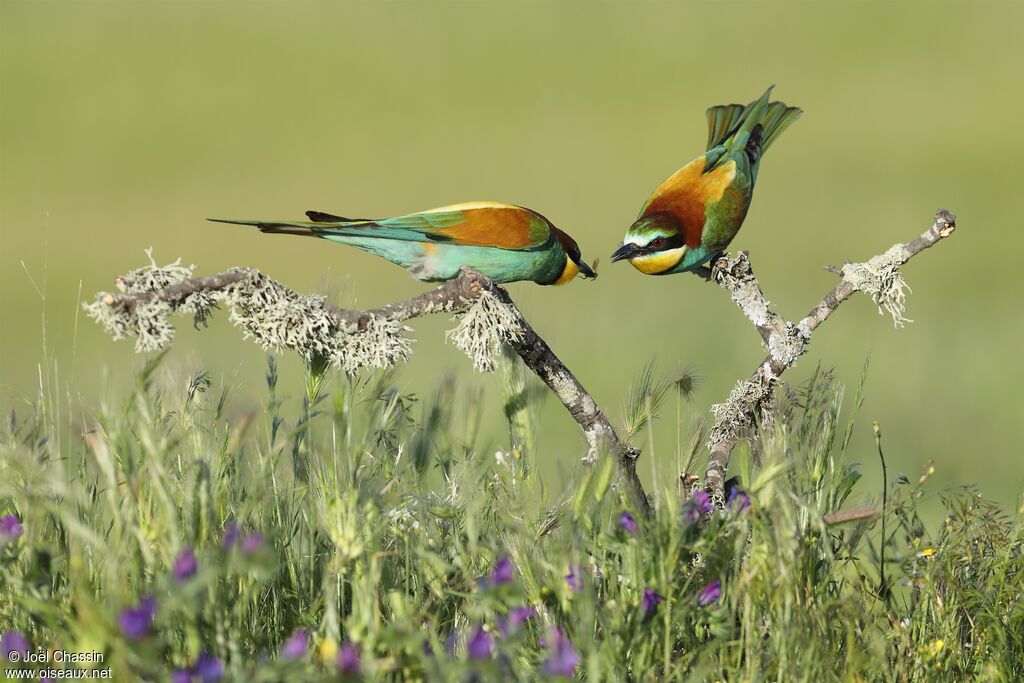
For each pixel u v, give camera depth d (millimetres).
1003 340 21516
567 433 15367
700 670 5488
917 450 15297
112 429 5840
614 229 41656
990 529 7023
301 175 52469
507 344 7180
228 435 6305
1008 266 31344
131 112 63500
